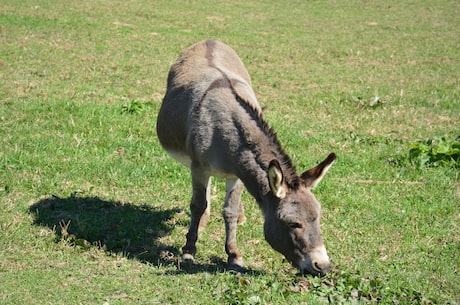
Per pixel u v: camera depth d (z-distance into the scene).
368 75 18.61
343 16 29.22
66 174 10.13
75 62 17.88
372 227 8.96
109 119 12.74
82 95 14.51
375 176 10.70
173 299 6.58
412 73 19.08
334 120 13.83
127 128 12.38
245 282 6.89
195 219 7.98
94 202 9.37
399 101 15.57
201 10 28.28
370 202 9.67
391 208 9.58
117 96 14.80
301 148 11.81
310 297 6.61
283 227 6.75
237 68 9.16
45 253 7.73
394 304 6.63
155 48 20.52
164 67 18.12
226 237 7.84
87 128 12.16
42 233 8.28
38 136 11.57
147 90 15.54
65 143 11.27
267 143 7.21
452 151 11.27
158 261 7.75
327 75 18.44
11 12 24.03
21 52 18.41
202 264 7.83
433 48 22.94
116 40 21.25
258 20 27.11
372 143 12.34
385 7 31.97
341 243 8.42
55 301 6.45
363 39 24.22
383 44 23.44
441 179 10.58
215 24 25.39
